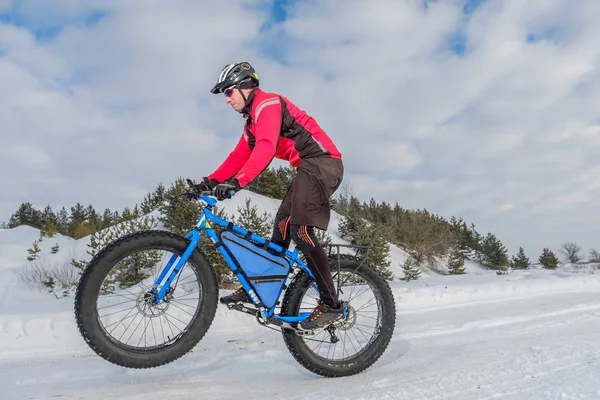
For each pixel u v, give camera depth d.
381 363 3.43
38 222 37.81
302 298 3.15
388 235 22.64
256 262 3.05
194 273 2.93
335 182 3.03
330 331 3.18
